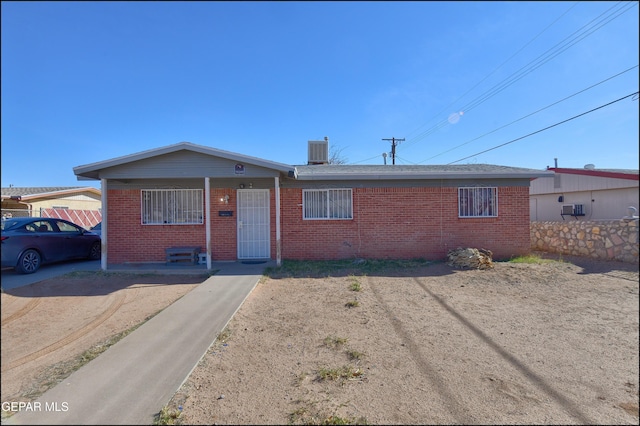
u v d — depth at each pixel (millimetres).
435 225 11523
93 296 7566
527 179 11633
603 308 6758
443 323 5898
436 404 3598
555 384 4027
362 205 11477
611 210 13203
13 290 7953
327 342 5059
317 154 15820
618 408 3594
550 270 9867
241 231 11453
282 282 8594
